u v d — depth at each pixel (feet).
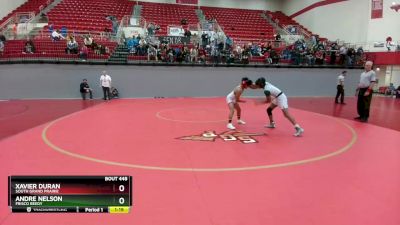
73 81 57.98
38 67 56.24
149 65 60.59
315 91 68.13
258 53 68.54
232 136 26.37
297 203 13.47
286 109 26.71
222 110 42.63
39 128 29.35
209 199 13.75
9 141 24.07
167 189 14.78
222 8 102.58
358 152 21.84
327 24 85.61
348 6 79.77
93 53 59.47
